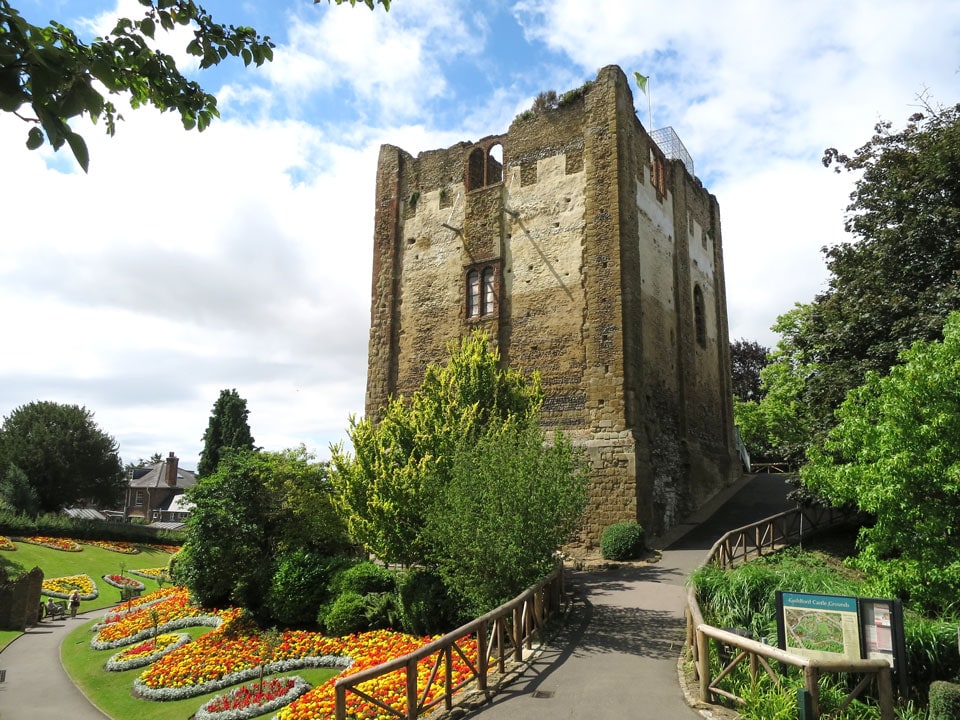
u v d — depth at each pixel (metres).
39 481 53.34
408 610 14.13
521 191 25.72
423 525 14.40
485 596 11.88
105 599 30.58
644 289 24.31
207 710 11.84
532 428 13.90
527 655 10.45
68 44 4.72
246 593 17.55
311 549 18.95
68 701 14.28
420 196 28.89
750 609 11.09
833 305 19.11
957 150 16.83
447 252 27.33
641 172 25.42
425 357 26.94
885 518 11.34
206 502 18.62
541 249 24.61
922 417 11.02
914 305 17.03
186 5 5.51
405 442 16.31
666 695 8.48
